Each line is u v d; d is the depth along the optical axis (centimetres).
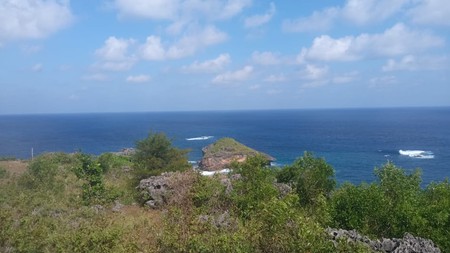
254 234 1255
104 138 18800
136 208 3186
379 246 1647
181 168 4428
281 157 11031
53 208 2720
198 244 1328
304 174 2873
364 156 10994
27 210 2555
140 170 4250
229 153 8500
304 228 1225
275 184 2847
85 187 3503
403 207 2106
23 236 1711
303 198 2738
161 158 4641
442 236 1967
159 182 3212
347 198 2230
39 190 3566
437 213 2084
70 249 1588
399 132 18925
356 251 1295
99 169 4241
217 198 2612
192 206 2444
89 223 2045
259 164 2848
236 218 1891
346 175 8244
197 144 14462
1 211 1906
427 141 14638
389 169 2720
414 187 2639
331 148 12975
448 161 9844
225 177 3159
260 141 15712
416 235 1992
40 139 18388
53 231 1922
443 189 2514
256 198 2320
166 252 1464
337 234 1691
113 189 3681
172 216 1853
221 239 1298
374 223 2123
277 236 1216
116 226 2020
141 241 1727
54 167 4684
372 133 18662
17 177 4378
